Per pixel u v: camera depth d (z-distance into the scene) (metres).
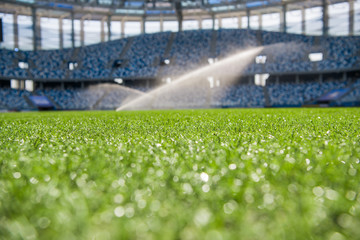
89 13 49.00
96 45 50.56
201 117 8.47
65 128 4.83
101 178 1.28
